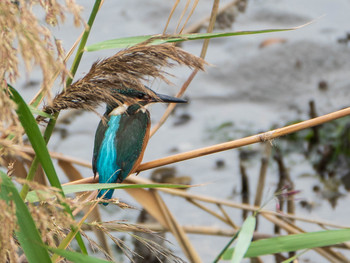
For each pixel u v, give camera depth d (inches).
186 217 467.2
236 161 548.4
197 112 629.3
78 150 557.3
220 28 401.1
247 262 400.2
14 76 143.5
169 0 798.5
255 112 624.4
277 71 679.7
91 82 189.2
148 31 749.3
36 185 152.7
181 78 679.7
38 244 159.8
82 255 162.9
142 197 358.3
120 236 422.6
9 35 139.6
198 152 259.3
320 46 700.0
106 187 190.2
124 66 187.8
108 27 755.4
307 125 244.4
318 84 653.9
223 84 672.4
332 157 527.8
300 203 474.9
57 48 144.6
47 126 191.8
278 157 493.0
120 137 318.0
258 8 782.5
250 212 466.3
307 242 203.6
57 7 143.1
